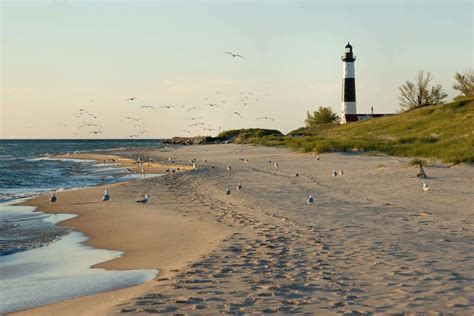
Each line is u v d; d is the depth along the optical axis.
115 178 39.22
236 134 136.75
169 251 12.86
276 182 27.83
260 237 13.14
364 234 13.07
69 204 23.28
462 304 7.71
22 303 9.19
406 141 50.97
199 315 7.62
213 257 11.16
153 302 8.34
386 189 22.77
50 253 13.54
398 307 7.66
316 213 16.89
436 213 16.14
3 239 15.52
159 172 43.28
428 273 9.37
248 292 8.61
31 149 140.38
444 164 31.31
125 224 17.56
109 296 9.20
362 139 57.81
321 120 126.81
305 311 7.63
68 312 8.45
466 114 61.53
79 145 185.25
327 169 34.31
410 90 95.12
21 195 28.44
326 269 9.86
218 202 21.19
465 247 11.33
